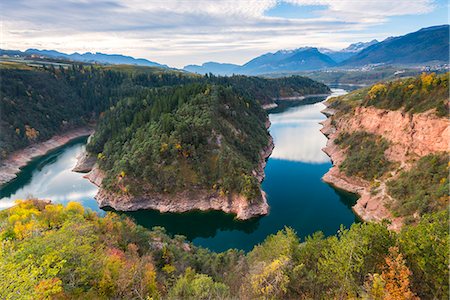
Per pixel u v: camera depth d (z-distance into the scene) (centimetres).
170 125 8838
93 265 2628
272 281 2953
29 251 2330
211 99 10219
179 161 8312
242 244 6397
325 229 6619
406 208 6016
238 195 7544
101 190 8444
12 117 13188
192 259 4544
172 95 11031
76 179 10056
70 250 2533
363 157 8600
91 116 17812
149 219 7475
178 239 5772
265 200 7781
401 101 8838
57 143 14425
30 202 4909
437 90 7806
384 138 8669
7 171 10819
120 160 8825
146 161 8319
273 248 3806
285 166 10406
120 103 13238
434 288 2600
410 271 2589
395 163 7781
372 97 10469
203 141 8712
